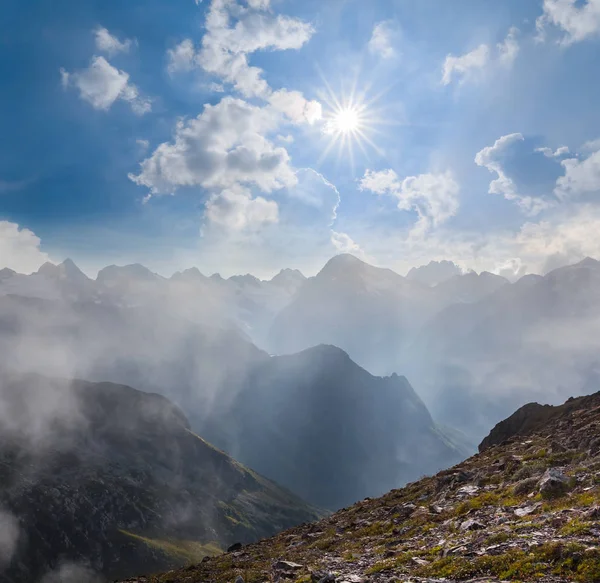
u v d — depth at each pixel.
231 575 34.25
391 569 22.31
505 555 17.98
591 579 14.53
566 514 21.56
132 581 41.75
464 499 35.94
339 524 46.09
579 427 48.97
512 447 54.50
